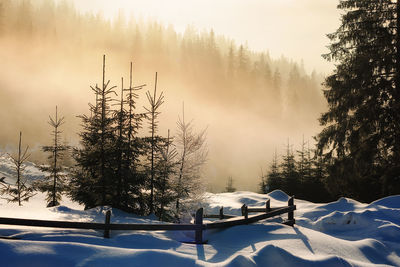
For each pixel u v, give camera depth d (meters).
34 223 7.44
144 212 13.82
